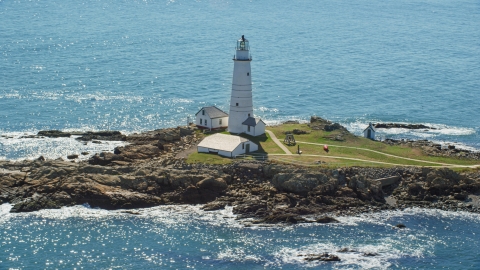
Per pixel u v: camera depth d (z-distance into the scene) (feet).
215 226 303.89
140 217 312.09
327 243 290.76
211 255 280.51
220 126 422.41
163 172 336.08
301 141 396.98
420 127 490.08
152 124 480.64
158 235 296.92
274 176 333.83
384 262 276.82
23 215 312.29
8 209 316.60
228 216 312.50
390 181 343.46
